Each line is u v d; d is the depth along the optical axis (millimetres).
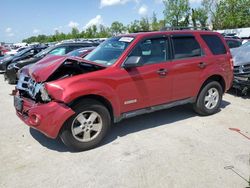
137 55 4832
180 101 5523
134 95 4797
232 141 4672
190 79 5512
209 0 39531
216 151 4305
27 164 4047
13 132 5305
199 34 5793
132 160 4090
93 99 4410
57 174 3766
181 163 3961
